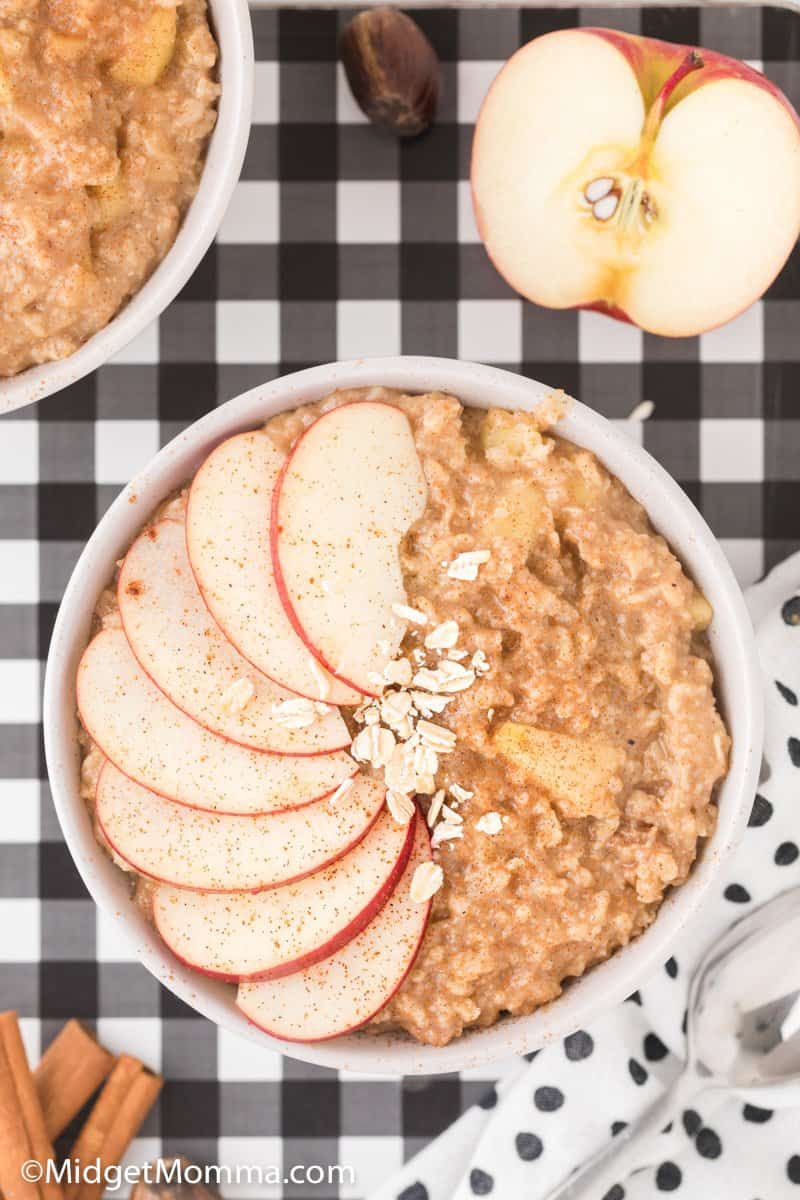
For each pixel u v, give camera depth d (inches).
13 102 20.4
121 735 21.0
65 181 20.6
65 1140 24.0
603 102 21.6
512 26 23.5
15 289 20.7
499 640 20.7
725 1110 23.4
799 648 23.1
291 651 20.7
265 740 20.7
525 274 22.6
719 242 22.1
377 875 20.7
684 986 23.2
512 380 20.9
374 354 23.6
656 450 23.7
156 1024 24.0
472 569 20.6
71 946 23.9
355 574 20.6
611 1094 23.1
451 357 23.6
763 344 23.7
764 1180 23.2
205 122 21.1
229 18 20.8
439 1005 20.9
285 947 20.7
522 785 20.8
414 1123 24.0
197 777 20.9
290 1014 20.9
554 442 21.1
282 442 21.1
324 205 23.6
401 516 20.7
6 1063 23.1
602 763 20.7
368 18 22.2
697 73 21.5
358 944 20.9
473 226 23.6
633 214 22.1
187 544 20.9
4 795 23.9
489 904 20.9
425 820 20.9
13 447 23.7
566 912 20.9
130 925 21.1
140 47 20.6
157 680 20.8
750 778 20.7
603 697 20.9
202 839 20.9
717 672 21.2
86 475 23.7
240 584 20.8
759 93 21.5
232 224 23.6
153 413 23.6
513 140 21.8
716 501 23.7
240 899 21.0
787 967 22.8
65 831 21.0
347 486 20.7
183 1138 24.0
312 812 20.8
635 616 21.0
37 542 23.7
